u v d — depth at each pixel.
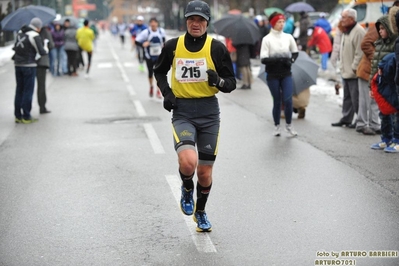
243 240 16.52
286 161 25.61
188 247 16.09
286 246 16.03
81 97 48.75
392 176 22.89
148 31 46.41
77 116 39.00
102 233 17.28
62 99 47.62
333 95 46.28
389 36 26.70
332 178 22.77
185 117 16.69
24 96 36.28
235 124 35.03
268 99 46.25
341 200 20.02
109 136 31.89
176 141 16.44
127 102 45.28
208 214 18.81
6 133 33.44
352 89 32.19
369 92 30.48
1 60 73.12
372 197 20.27
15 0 91.19
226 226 17.69
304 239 16.52
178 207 19.62
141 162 25.89
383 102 26.31
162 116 38.34
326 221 17.97
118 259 15.34
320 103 43.03
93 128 34.34
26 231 17.56
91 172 24.33
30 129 34.56
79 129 34.16
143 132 32.81
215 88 16.56
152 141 30.28
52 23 68.50
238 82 58.53
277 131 31.16
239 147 28.61
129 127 34.47
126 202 20.22
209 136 16.72
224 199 20.34
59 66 68.12
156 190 21.59
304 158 26.09
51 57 67.12
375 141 29.38
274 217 18.41
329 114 38.09
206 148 16.72
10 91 51.09
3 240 16.86
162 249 15.98
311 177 22.95
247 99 46.31
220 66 16.44
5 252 15.95
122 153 27.69
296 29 74.25
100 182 22.80
